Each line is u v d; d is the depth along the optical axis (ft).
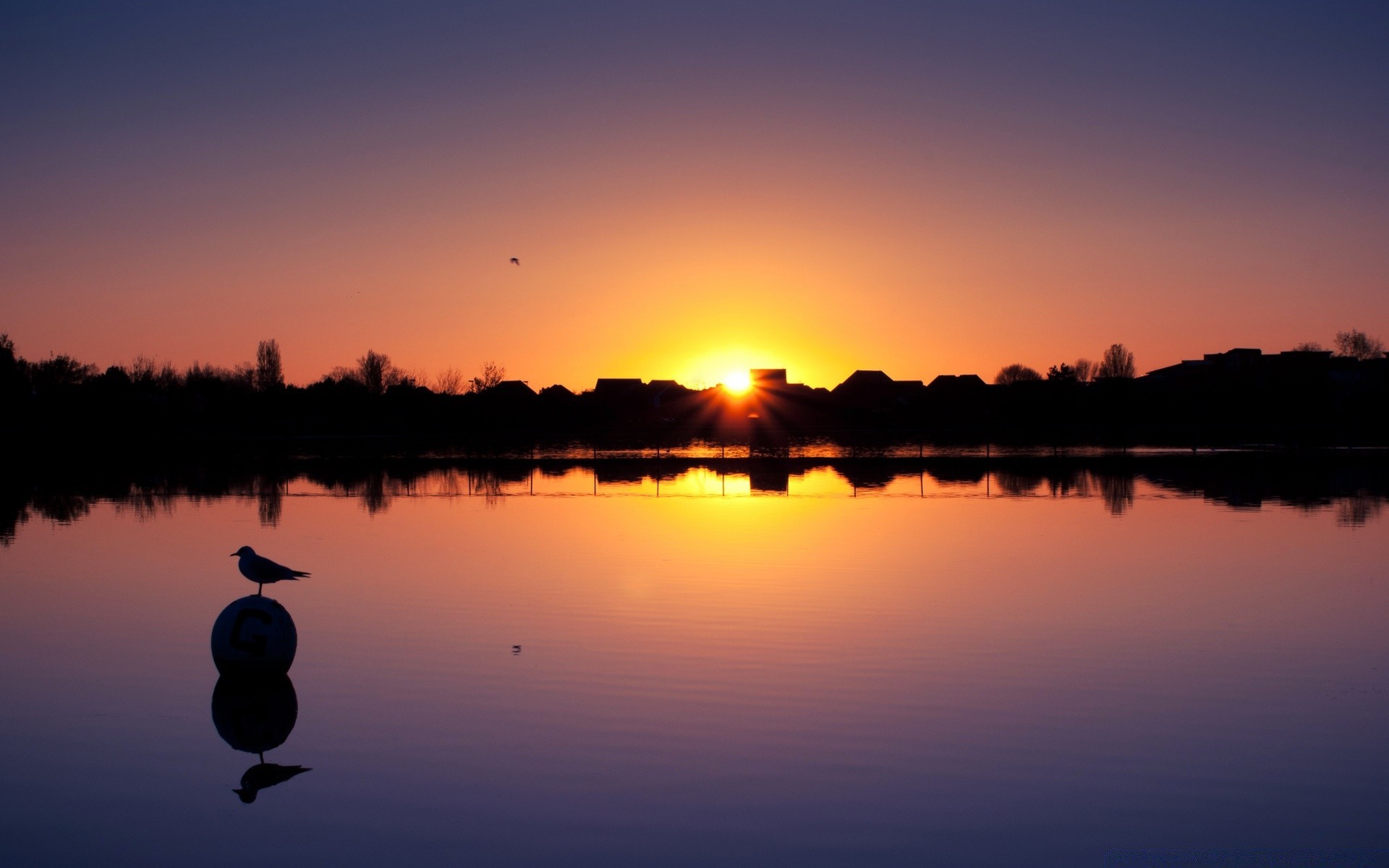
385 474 166.50
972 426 309.42
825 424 324.39
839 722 40.37
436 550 82.23
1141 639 52.85
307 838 31.17
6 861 29.94
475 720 40.65
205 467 179.52
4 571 73.31
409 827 31.73
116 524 100.63
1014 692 44.16
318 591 65.26
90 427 272.72
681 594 63.77
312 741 38.73
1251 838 31.07
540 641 52.24
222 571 72.84
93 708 42.73
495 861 29.58
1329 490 130.82
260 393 337.93
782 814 32.40
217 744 38.58
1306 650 51.08
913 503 118.73
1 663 49.24
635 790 34.19
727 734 39.04
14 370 286.05
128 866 29.66
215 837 31.27
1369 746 38.09
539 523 100.37
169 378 386.73
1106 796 33.83
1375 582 68.08
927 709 41.91
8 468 177.88
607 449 227.20
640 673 46.70
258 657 45.80
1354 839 30.96
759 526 97.71
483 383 356.59
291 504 119.55
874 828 31.48
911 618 57.31
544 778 35.17
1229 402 291.17
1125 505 115.85
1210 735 39.17
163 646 52.31
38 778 35.73
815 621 56.49
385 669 47.57
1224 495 125.49
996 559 77.25
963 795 33.81
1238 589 65.98
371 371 370.32
